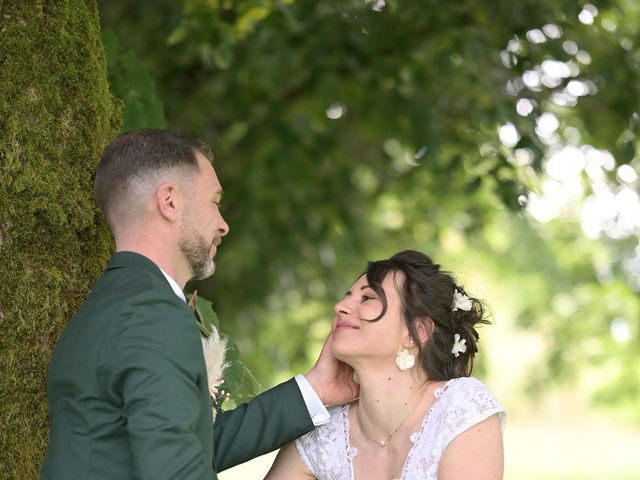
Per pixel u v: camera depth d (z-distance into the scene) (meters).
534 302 11.19
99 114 2.58
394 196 8.08
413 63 4.91
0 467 2.37
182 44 5.38
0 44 2.47
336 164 7.04
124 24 5.40
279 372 7.60
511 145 4.64
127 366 1.99
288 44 4.93
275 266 7.17
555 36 4.44
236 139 6.26
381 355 2.52
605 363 10.47
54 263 2.45
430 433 2.45
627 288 10.41
